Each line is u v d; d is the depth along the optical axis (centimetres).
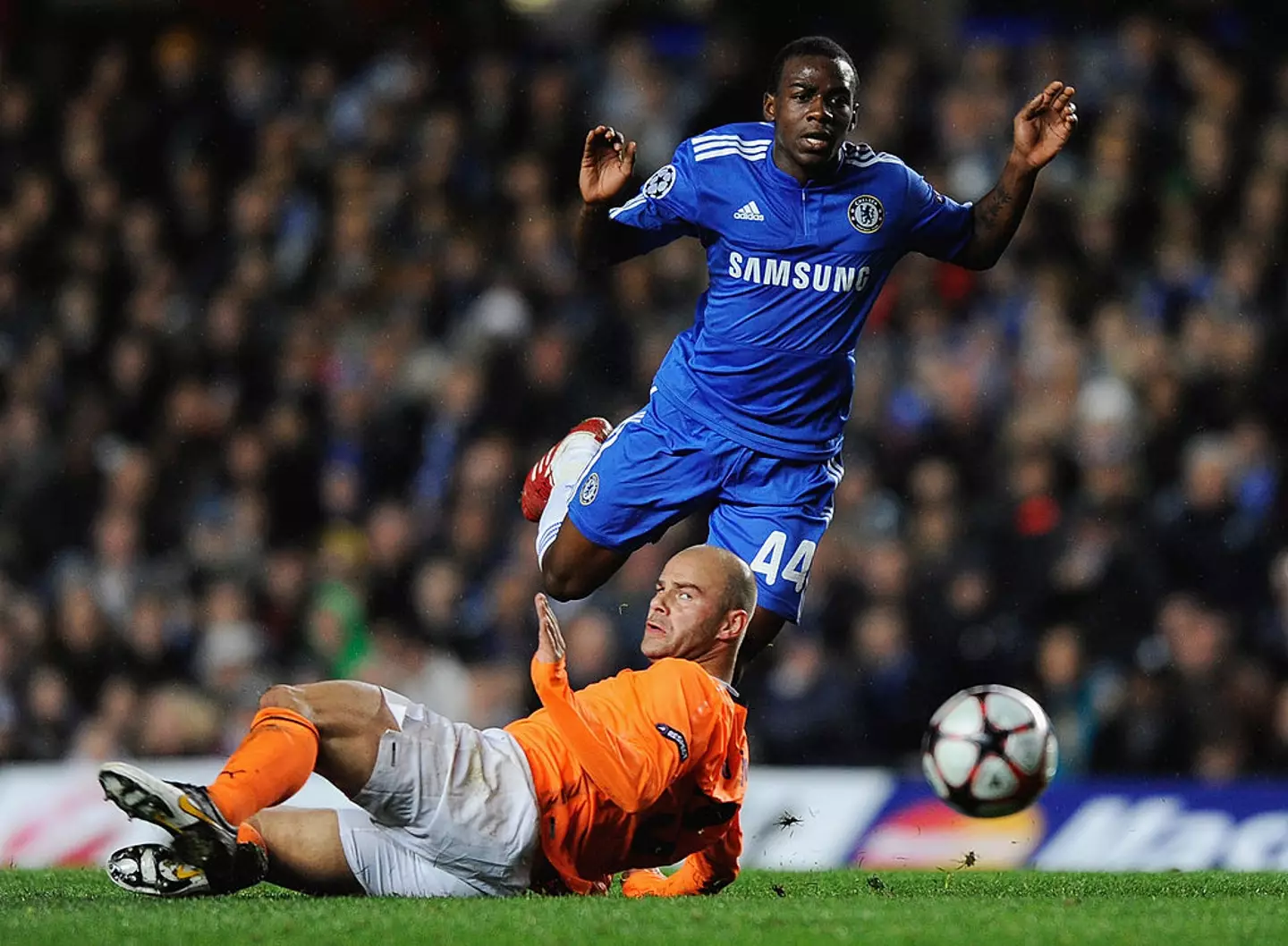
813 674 3875
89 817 3278
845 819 3259
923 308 4819
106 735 4072
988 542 4091
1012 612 3997
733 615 1878
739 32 5656
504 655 4109
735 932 1555
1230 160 5172
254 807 1658
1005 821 3234
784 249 2228
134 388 5016
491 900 1744
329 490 4694
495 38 5838
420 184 5338
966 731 2084
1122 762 3797
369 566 4375
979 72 5331
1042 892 2061
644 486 2342
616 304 4956
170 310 5194
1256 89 5438
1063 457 4378
